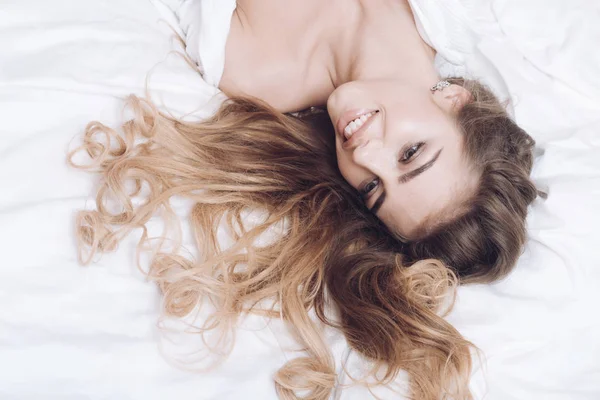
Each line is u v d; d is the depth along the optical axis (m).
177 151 1.13
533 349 1.09
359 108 1.11
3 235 0.91
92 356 0.88
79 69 1.08
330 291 1.11
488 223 1.11
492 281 1.13
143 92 1.13
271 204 1.15
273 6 1.26
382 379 0.99
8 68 1.03
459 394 1.00
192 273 0.99
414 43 1.22
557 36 1.31
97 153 1.04
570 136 1.24
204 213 1.07
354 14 1.24
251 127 1.23
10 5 1.08
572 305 1.13
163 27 1.24
